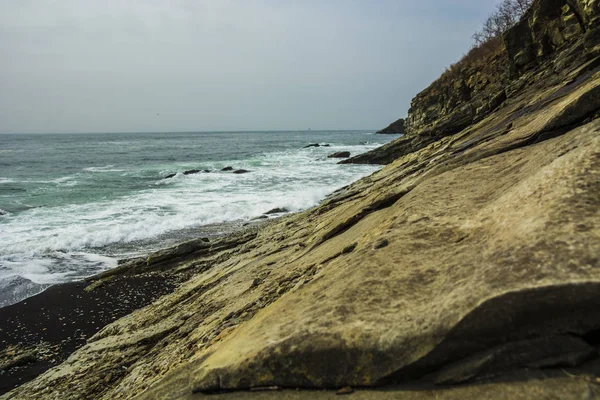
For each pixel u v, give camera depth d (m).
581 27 15.87
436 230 3.43
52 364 7.56
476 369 2.08
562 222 2.43
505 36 21.38
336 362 2.37
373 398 2.18
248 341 2.95
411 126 51.47
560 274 2.08
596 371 1.89
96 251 14.12
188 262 12.37
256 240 11.88
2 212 18.92
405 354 2.22
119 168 40.50
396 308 2.52
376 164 38.44
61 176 33.69
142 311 8.93
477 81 31.06
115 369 5.93
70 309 9.97
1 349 8.17
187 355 4.62
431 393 2.10
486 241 2.82
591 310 1.98
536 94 12.52
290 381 2.47
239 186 25.97
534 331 2.06
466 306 2.18
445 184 4.66
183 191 24.42
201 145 90.44
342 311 2.69
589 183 2.67
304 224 11.02
